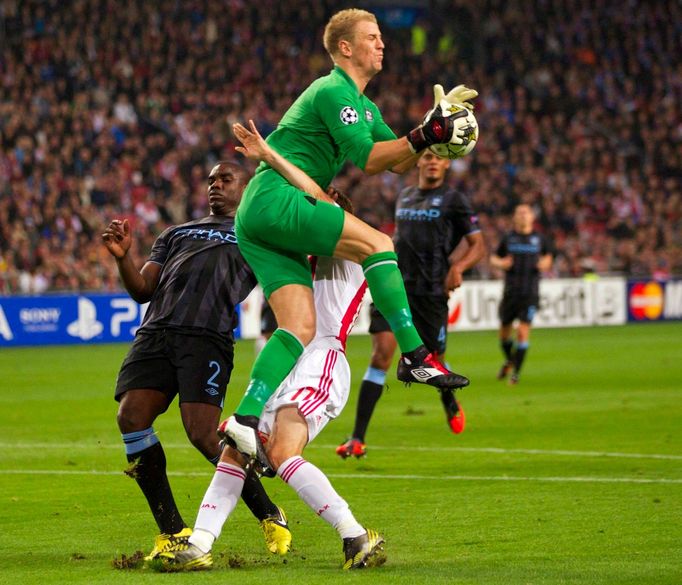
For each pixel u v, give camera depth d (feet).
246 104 265.95
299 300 45.78
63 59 251.60
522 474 70.03
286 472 45.39
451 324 219.20
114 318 205.26
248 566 46.26
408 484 67.05
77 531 54.60
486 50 310.65
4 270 203.31
